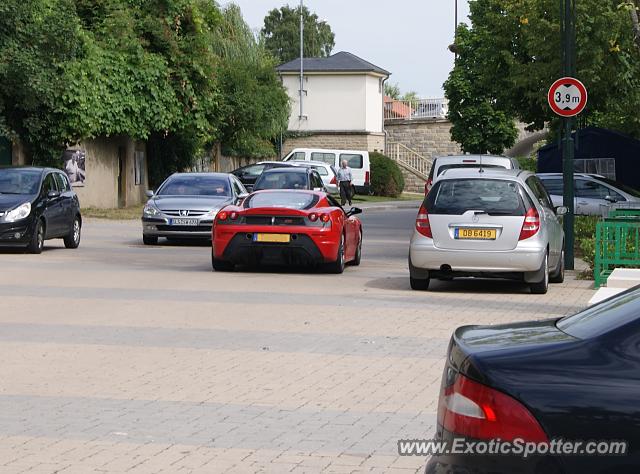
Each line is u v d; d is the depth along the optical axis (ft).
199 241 149.79
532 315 74.79
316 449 39.83
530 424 24.13
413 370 54.75
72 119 199.52
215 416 44.83
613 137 182.91
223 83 287.89
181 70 226.38
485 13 203.00
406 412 45.75
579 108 105.40
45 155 200.64
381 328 68.23
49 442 40.57
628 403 23.85
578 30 173.47
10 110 190.80
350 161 318.04
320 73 412.57
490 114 300.40
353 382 51.78
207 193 145.28
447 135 423.23
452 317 73.41
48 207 126.31
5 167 129.70
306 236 101.50
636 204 119.44
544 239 87.20
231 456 38.81
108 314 73.56
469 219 87.10
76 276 98.22
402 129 430.20
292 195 106.52
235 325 69.10
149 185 251.19
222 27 337.11
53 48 187.83
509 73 193.16
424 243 87.81
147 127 220.02
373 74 415.23
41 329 67.00
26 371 53.98
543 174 152.15
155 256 122.62
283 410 45.98
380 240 157.28
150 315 73.20
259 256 102.22
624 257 91.97
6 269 104.32
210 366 55.52
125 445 40.19
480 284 96.37
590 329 27.04
